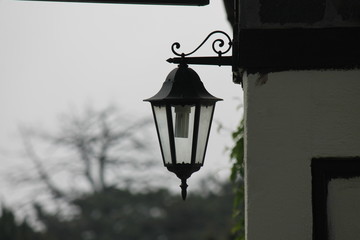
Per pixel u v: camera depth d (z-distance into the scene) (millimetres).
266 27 11344
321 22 11320
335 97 11227
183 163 12977
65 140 98938
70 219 93625
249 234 11148
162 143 13062
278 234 11117
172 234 91562
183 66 13109
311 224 11102
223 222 89250
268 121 11250
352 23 11289
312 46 11289
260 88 11289
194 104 12922
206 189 94188
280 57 11297
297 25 11328
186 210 91125
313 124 11211
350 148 11156
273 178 11188
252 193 11195
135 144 99375
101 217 93188
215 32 12789
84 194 95250
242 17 11391
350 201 11195
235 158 16719
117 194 94312
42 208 95000
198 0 13367
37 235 79812
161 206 93875
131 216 92938
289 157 11203
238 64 11383
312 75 11266
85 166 98812
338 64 11250
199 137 13023
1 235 71375
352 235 11164
